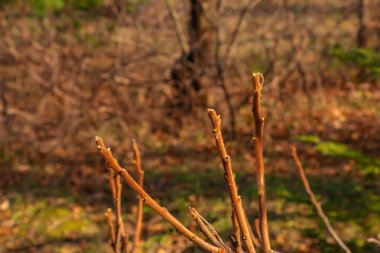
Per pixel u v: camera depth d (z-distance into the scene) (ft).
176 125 35.19
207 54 35.99
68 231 25.02
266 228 4.50
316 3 52.60
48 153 32.71
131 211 26.22
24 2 35.50
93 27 41.93
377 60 16.65
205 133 34.55
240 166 30.42
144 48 37.24
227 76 39.78
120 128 35.04
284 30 40.37
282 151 32.22
